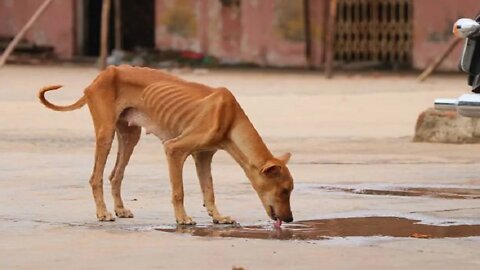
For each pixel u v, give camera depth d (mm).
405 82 33406
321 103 25922
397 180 14055
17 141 18266
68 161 15859
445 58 35125
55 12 41938
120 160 10828
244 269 8336
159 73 10453
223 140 10094
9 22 41969
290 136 19641
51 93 27703
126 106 10477
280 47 40531
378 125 21531
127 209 11102
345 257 8828
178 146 10203
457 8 38594
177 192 10391
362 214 11164
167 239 9664
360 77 35906
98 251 9102
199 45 41062
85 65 39938
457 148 17828
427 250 9156
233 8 40750
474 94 10469
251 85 31828
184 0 41062
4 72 35438
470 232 10094
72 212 11289
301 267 8438
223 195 12531
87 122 21359
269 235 9898
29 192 12750
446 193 12859
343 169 15219
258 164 9914
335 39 40125
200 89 10211
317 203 11930
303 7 40125
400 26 39500
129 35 44562
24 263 8617
